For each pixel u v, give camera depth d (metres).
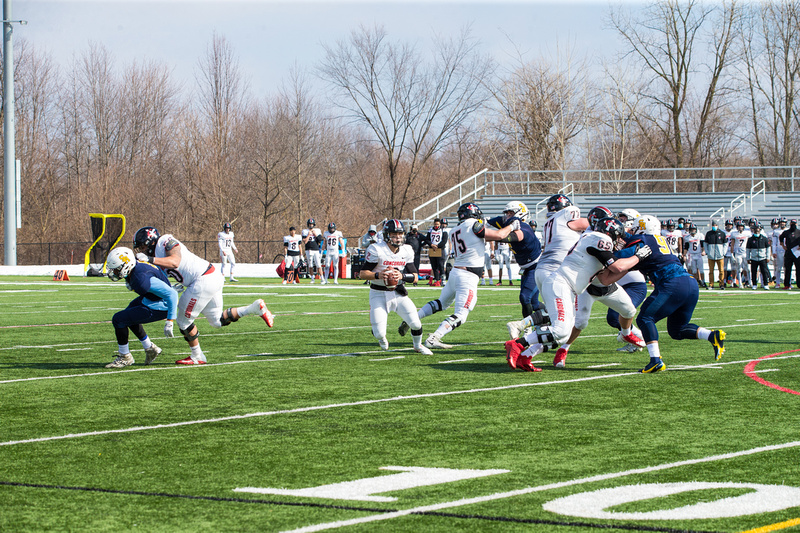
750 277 32.53
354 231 70.50
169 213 67.88
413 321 12.34
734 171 66.56
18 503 5.11
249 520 4.75
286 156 68.69
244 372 10.75
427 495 5.22
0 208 66.81
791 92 60.19
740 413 7.82
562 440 6.73
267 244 58.75
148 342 11.41
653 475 5.63
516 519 4.72
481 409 8.11
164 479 5.66
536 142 63.06
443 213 47.41
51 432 7.18
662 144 64.94
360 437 6.91
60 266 45.50
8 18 43.53
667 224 31.20
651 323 10.45
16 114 68.88
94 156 73.50
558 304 10.46
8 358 12.23
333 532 4.54
